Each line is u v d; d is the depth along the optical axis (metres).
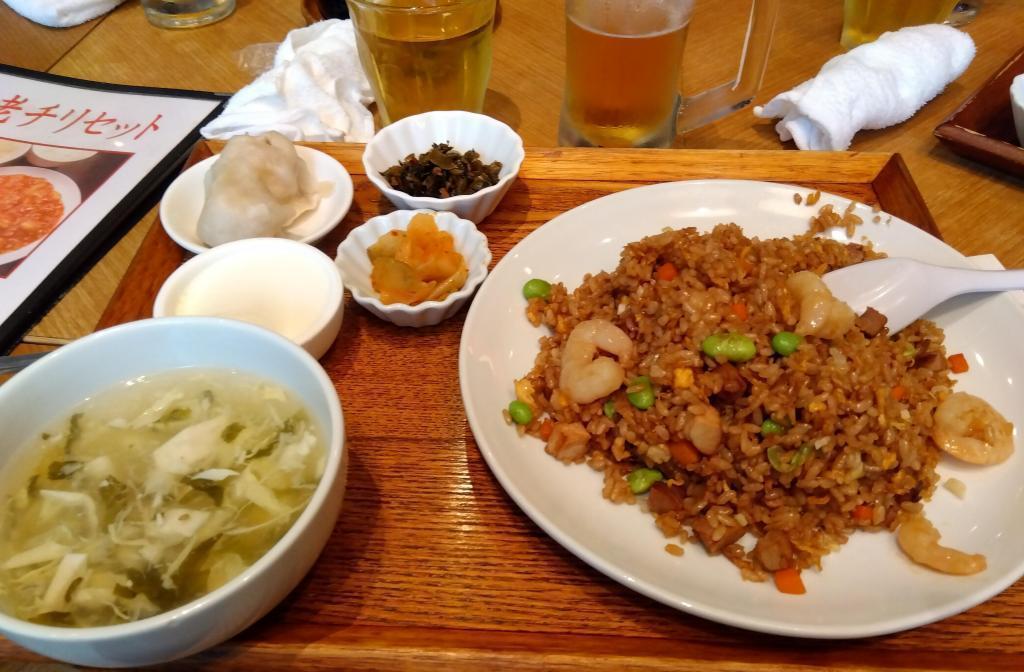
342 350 0.33
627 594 0.25
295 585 0.22
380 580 0.25
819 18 0.58
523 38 0.57
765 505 0.27
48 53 0.56
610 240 0.37
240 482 0.23
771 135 0.48
